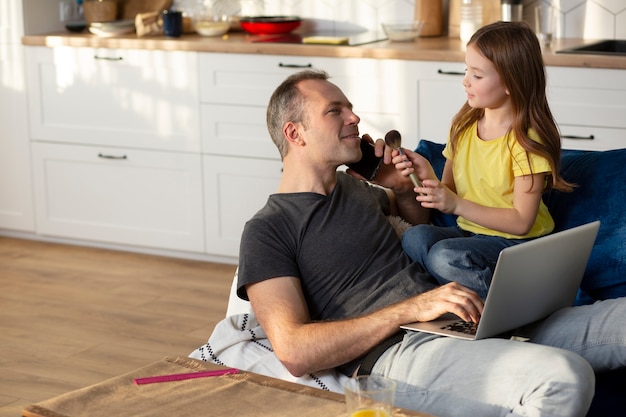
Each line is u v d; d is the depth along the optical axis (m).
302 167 2.77
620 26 4.63
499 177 2.83
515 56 2.75
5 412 3.35
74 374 3.67
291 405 2.09
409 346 2.49
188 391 2.16
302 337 2.48
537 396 2.22
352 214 2.76
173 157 5.01
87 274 4.88
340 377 2.60
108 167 5.18
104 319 4.25
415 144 4.50
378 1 5.11
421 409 2.42
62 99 5.21
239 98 4.79
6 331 4.12
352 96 4.57
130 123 5.07
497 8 4.62
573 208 2.90
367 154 2.86
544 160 2.74
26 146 5.37
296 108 2.74
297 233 2.69
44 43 5.16
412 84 4.43
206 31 5.04
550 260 2.46
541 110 2.77
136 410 2.07
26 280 4.80
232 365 2.69
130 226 5.21
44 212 5.41
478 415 2.33
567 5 4.71
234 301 2.90
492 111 2.86
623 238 2.81
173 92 4.93
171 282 4.74
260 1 5.37
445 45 4.54
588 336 2.46
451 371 2.38
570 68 4.13
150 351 3.90
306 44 4.65
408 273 2.71
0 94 5.36
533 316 2.54
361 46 4.57
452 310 2.42
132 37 5.06
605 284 2.82
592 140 4.16
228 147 4.87
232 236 4.98
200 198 5.00
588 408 2.26
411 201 2.98
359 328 2.47
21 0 5.18
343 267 2.70
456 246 2.68
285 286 2.58
